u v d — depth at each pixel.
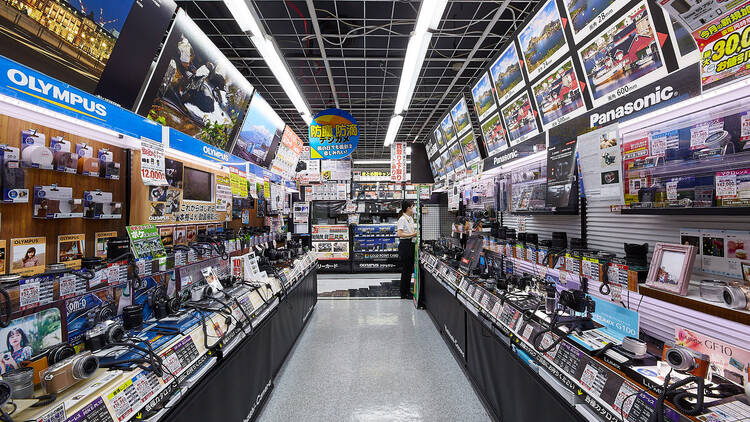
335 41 4.77
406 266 6.04
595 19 1.79
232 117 3.31
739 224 1.23
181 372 1.41
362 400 2.64
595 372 1.29
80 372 1.04
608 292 1.58
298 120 8.78
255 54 5.14
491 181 3.43
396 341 3.91
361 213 8.80
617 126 1.56
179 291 2.05
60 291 1.24
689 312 1.26
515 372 1.93
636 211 1.49
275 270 3.21
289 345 3.44
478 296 2.65
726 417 0.90
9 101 1.22
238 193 3.31
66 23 1.52
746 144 1.11
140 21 1.88
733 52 1.06
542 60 2.31
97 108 1.64
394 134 7.92
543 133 2.34
